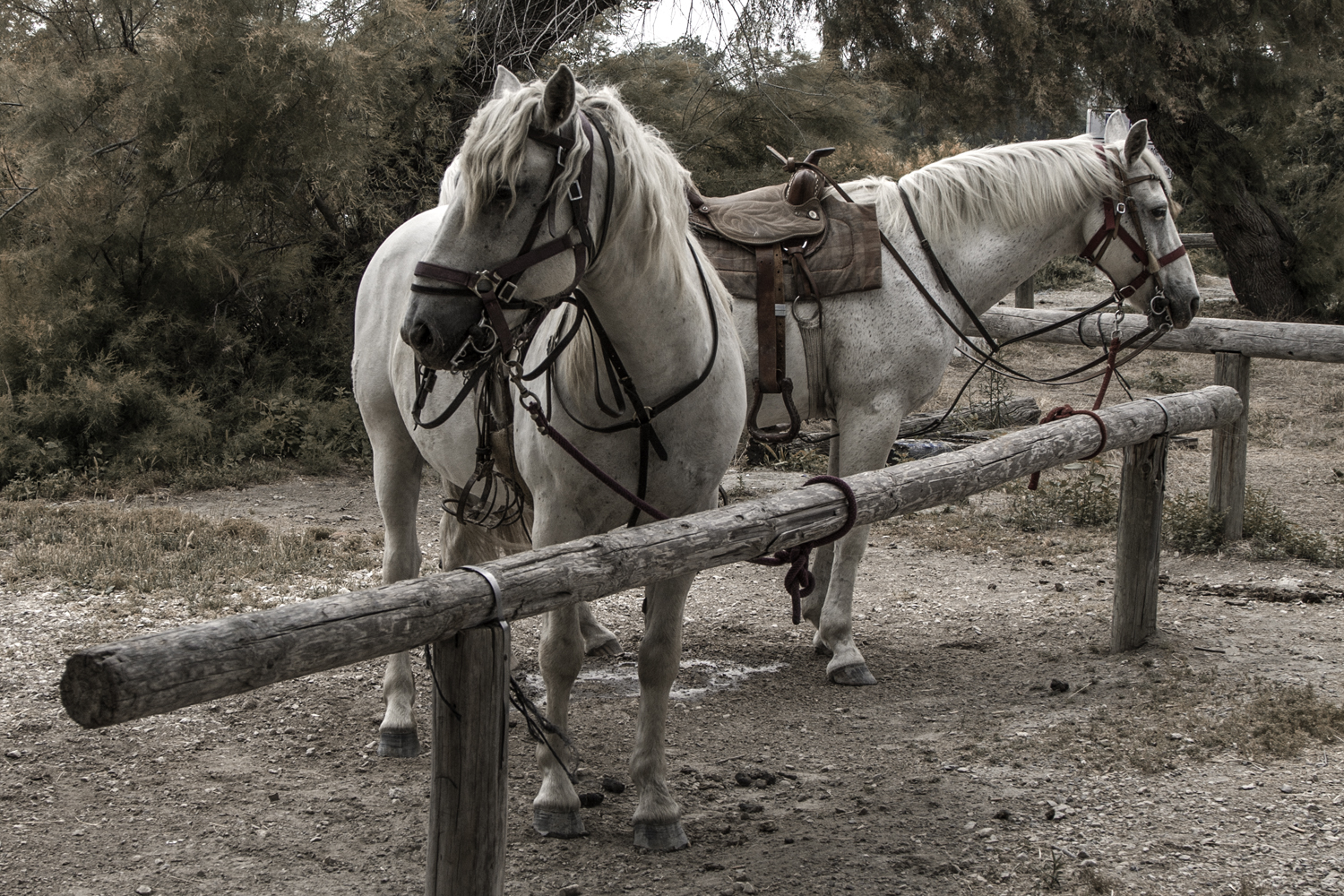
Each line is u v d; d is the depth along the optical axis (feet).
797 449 27.27
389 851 9.25
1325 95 63.77
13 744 11.30
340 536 20.42
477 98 35.27
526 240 7.06
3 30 31.89
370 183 33.19
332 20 31.40
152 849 9.20
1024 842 9.14
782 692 13.28
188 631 5.18
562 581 6.79
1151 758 10.61
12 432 25.59
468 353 7.16
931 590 17.60
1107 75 41.81
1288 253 47.62
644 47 41.04
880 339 13.03
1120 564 14.02
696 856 9.12
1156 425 13.41
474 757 6.40
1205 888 8.31
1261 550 18.80
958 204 13.35
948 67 41.42
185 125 27.91
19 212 30.76
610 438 8.48
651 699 9.25
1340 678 12.69
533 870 8.87
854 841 9.27
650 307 8.00
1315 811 9.46
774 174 40.93
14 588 16.66
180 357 29.55
